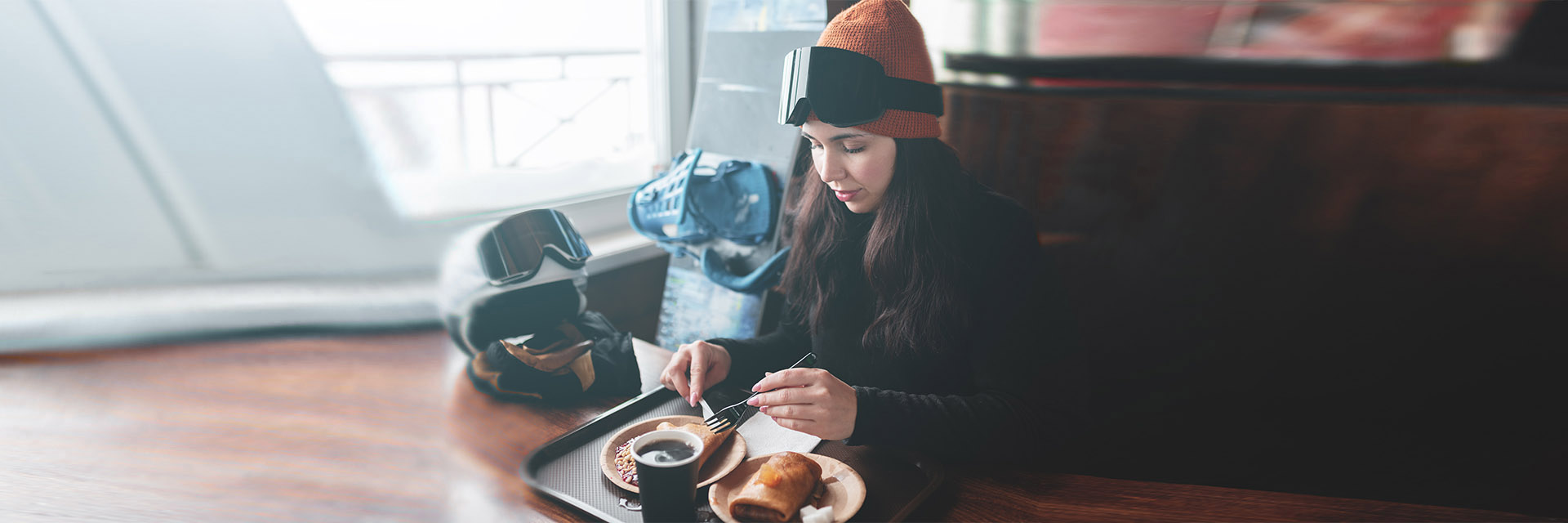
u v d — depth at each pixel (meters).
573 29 1.65
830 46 0.93
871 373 1.09
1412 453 1.82
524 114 1.54
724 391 1.00
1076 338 1.03
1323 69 1.68
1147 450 1.95
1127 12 1.75
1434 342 1.77
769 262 1.39
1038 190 1.96
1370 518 0.71
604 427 0.93
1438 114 1.62
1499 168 1.60
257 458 0.26
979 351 1.01
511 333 0.94
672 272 1.65
